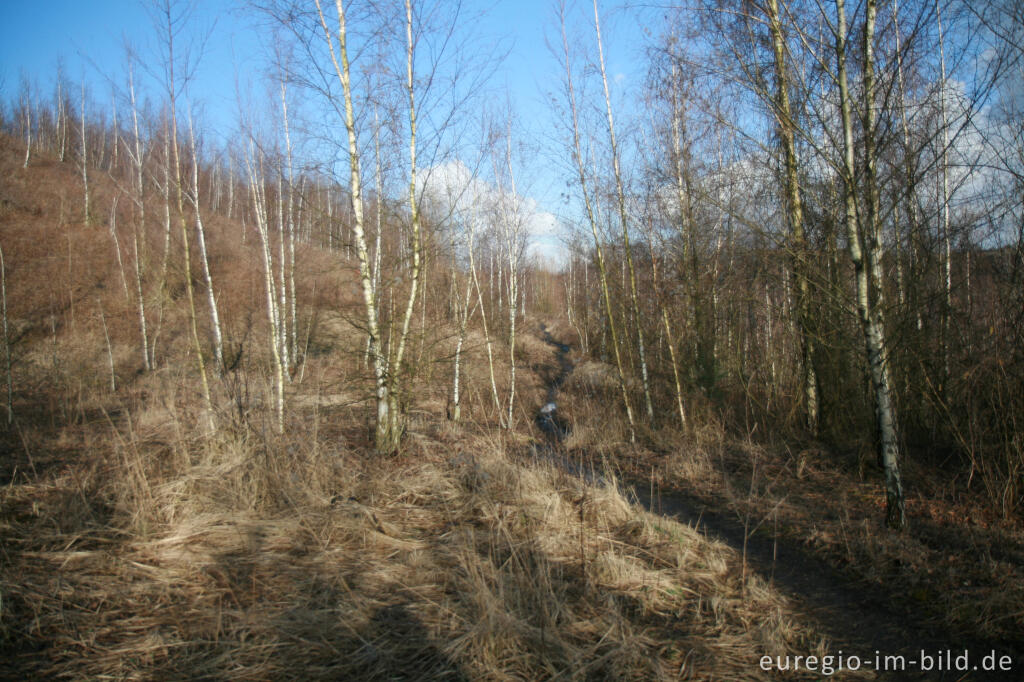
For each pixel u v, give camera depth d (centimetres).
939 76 584
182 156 1084
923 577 455
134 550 479
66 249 2269
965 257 810
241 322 1895
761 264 994
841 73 557
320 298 1733
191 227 2322
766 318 1267
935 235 785
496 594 398
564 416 1453
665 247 1252
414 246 859
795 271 841
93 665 325
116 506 546
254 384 1174
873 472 774
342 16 787
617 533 565
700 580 466
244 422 768
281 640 354
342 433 924
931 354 778
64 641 347
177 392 1211
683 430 1095
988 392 667
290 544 501
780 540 569
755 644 372
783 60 712
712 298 1248
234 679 318
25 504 575
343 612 382
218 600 406
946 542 517
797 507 664
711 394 1209
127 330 1912
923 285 797
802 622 405
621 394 1371
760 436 1045
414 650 348
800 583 470
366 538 523
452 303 1455
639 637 364
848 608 425
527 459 862
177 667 329
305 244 1928
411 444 859
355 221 826
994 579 435
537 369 2214
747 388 1135
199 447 744
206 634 360
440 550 500
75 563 446
